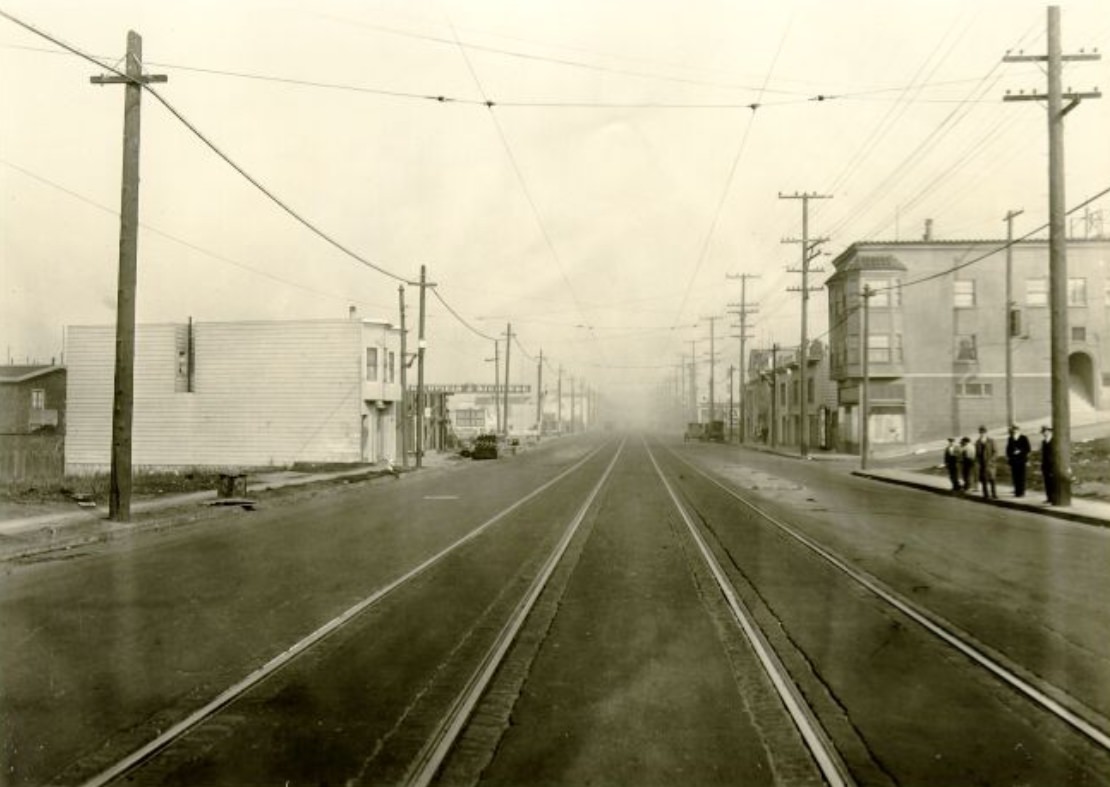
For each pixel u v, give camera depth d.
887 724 5.87
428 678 6.86
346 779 4.91
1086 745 5.51
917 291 50.28
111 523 16.84
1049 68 20.86
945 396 50.06
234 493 22.34
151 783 4.88
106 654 7.57
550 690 6.59
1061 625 8.76
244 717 5.94
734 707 6.21
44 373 50.88
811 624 8.79
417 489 28.20
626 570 12.03
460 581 11.16
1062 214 21.02
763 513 19.94
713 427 89.75
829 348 56.19
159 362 43.38
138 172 17.58
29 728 5.74
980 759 5.27
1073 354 49.22
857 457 48.78
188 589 10.60
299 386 42.78
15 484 25.41
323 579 11.30
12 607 9.55
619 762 5.19
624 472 37.00
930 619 9.00
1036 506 20.78
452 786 4.84
